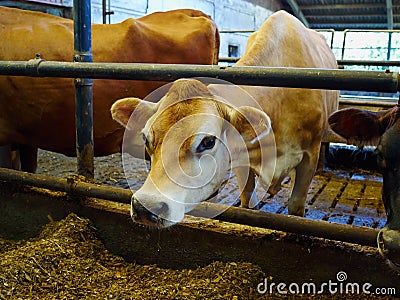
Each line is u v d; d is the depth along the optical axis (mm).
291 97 2430
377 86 1521
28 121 2988
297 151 2570
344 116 1980
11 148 3389
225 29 11352
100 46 3033
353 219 3607
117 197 2119
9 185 2467
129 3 7746
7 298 1812
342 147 5336
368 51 11289
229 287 1845
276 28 2613
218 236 1986
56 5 6488
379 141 1825
